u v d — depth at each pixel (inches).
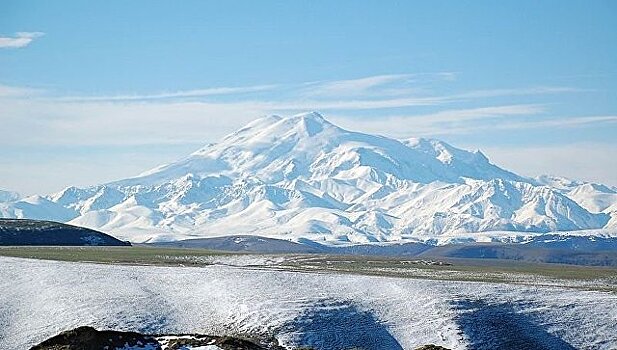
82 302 3410.4
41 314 3277.6
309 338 3102.9
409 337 3181.6
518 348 3147.1
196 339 2859.3
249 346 2839.6
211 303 3457.2
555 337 3267.7
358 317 3324.3
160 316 3284.9
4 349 2923.2
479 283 3971.5
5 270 3993.6
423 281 3939.5
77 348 2630.4
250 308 3353.8
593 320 3420.3
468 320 3329.2
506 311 3464.6
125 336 2765.7
